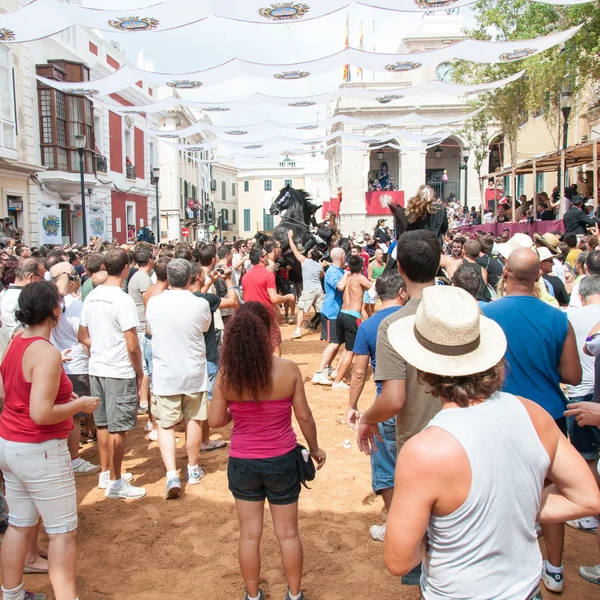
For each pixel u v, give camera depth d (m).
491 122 28.64
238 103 11.20
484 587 1.71
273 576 3.83
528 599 1.73
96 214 25.06
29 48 19.53
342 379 8.62
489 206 26.58
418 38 31.38
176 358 4.93
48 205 20.94
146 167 33.34
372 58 8.12
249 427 3.21
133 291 7.20
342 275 8.57
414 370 2.91
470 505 1.69
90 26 6.41
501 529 1.71
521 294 3.42
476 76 20.06
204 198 52.91
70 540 3.19
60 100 20.81
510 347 3.27
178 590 3.70
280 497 3.26
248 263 13.95
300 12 6.04
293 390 3.25
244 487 3.22
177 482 4.90
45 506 3.11
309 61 8.07
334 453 5.95
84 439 6.53
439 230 6.18
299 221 13.91
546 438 1.85
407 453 1.76
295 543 3.30
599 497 1.83
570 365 3.28
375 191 33.50
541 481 1.80
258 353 3.13
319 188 61.81
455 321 1.81
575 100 18.19
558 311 3.32
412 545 1.70
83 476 5.49
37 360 3.04
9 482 3.15
